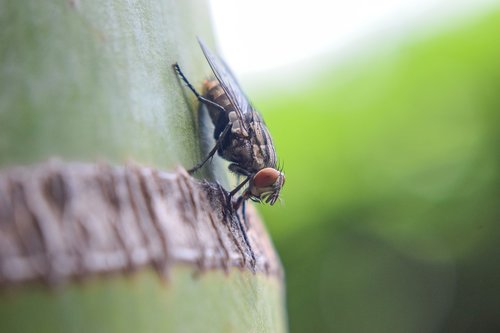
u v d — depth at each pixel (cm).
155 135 6
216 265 6
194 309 6
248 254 7
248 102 9
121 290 5
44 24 6
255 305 6
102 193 6
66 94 6
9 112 6
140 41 6
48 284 5
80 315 5
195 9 8
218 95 8
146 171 6
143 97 6
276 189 8
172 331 6
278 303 7
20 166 5
